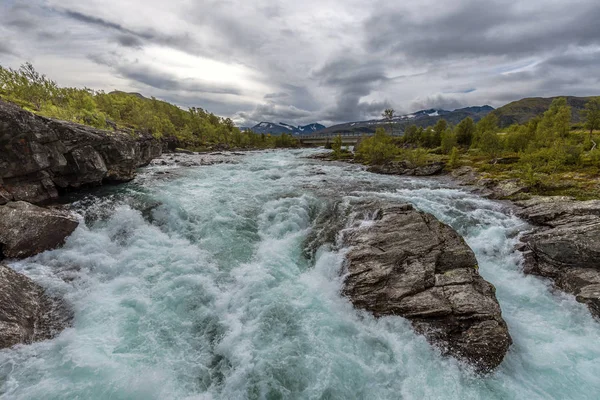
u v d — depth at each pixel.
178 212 23.20
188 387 10.03
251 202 26.28
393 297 13.77
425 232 17.48
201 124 157.50
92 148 28.11
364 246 17.28
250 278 15.88
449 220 23.77
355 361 11.39
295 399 9.87
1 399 8.76
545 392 10.24
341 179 42.00
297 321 13.23
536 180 32.38
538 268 16.92
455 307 12.52
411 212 20.14
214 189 30.92
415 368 11.22
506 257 18.66
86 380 9.62
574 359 11.52
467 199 29.91
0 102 19.84
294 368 10.91
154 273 15.82
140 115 101.25
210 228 21.00
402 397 10.09
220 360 11.30
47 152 22.95
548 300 14.96
